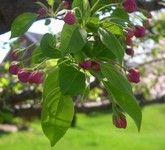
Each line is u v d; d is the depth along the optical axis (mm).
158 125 4902
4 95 959
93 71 339
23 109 1003
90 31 343
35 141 3580
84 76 339
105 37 322
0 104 949
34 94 941
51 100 370
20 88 1003
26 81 346
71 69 340
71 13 316
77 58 330
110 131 4566
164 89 1430
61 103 373
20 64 364
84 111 1094
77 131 4262
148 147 3605
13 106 972
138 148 3570
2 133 3881
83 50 337
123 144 3736
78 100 1018
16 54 369
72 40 313
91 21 345
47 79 359
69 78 337
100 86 1131
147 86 1343
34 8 442
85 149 3467
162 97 1254
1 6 438
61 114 376
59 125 378
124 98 325
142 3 545
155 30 1061
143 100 1240
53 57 331
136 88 1239
